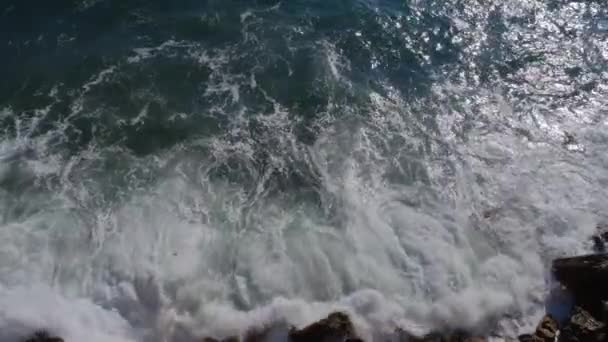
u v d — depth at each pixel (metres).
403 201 16.20
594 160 18.00
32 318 12.80
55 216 14.87
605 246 15.45
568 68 21.58
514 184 17.03
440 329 13.52
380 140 18.14
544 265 14.97
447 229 15.52
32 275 13.60
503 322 13.80
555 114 19.61
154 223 14.92
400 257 14.70
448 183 16.88
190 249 14.39
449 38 22.81
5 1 22.16
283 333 13.16
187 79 19.81
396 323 13.48
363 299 13.73
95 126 17.67
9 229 14.43
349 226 15.33
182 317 13.18
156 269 13.84
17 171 15.98
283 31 22.52
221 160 17.00
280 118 18.70
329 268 14.28
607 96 20.41
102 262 13.95
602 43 22.78
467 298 13.98
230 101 19.14
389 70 21.17
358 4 24.39
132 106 18.53
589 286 14.27
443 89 20.42
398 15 23.84
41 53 20.25
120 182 15.98
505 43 22.67
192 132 17.84
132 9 22.66
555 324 13.62
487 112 19.55
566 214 16.25
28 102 18.28
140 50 20.81
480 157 17.83
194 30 22.05
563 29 23.48
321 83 20.22
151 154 16.97
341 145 17.84
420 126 18.80
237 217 15.35
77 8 22.34
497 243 15.38
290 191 16.28
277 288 13.80
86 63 20.00
